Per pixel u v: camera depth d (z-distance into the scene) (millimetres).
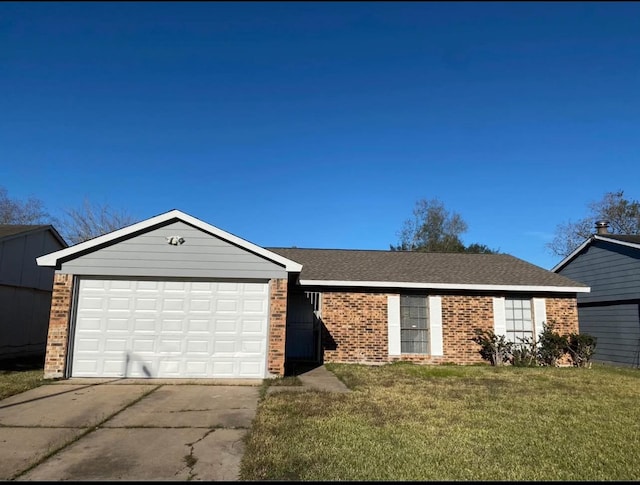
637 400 8688
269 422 6617
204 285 10852
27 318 16078
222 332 10734
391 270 15672
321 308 14328
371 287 14500
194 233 10930
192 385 9625
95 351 10461
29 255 16172
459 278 15109
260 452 5324
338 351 14141
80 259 10625
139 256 10750
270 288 10883
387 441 5793
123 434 6078
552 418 7160
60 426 6438
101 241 10648
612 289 16859
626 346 15953
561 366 14391
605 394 9289
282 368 10602
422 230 45750
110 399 8180
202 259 10852
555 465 5055
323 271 15023
